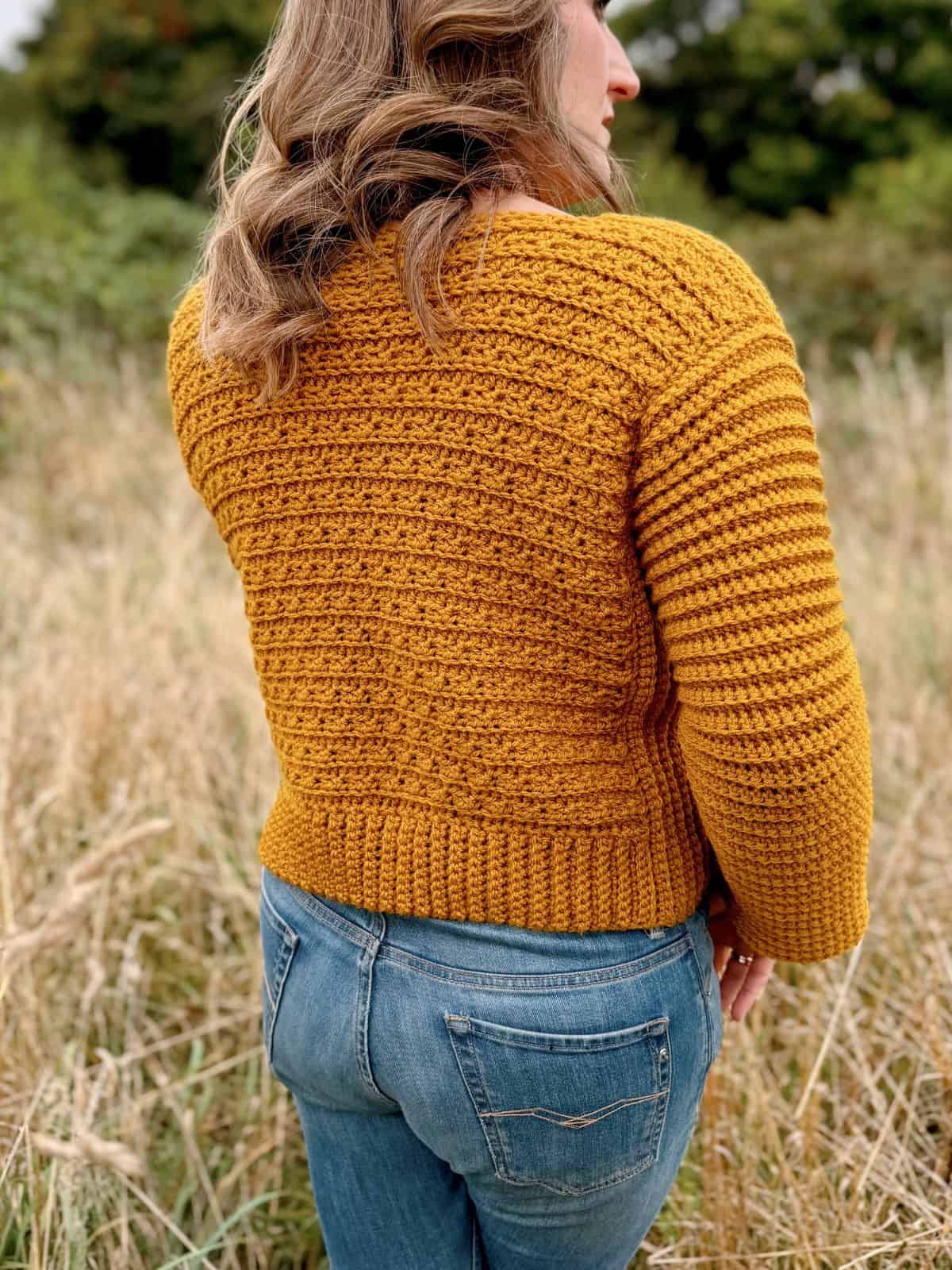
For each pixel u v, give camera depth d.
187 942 2.15
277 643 0.97
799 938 0.95
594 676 0.87
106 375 5.24
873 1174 1.54
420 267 0.82
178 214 7.24
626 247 0.80
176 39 9.85
